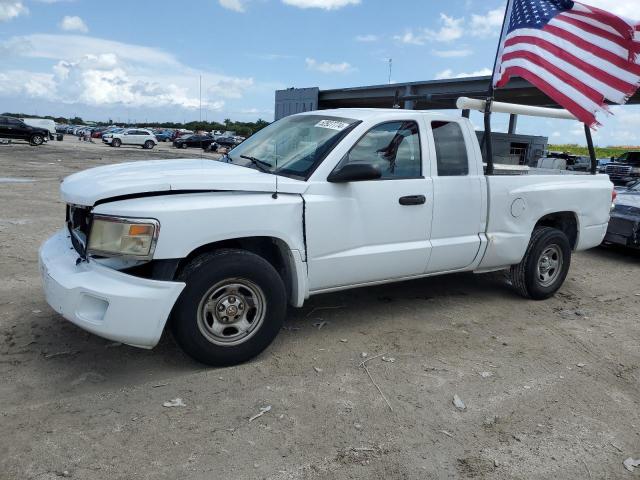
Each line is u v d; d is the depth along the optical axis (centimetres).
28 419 310
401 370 401
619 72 517
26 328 433
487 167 533
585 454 312
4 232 785
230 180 380
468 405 358
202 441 300
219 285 370
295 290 418
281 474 278
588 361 442
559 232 588
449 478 283
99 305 345
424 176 473
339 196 420
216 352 377
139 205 346
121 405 331
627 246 843
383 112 467
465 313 537
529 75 534
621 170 2542
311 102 4297
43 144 4075
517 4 558
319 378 381
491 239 525
